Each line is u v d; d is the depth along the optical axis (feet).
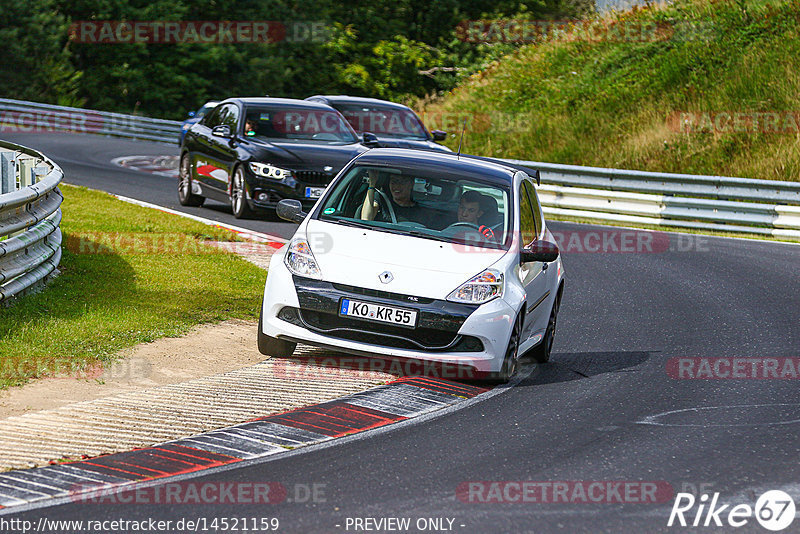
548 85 397.19
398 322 92.99
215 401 84.94
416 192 105.19
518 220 104.27
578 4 628.28
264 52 596.70
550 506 64.08
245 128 199.11
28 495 62.64
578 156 336.90
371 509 62.34
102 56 561.84
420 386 94.38
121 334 101.96
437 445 76.59
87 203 195.11
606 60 391.65
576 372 104.68
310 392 89.81
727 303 147.02
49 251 118.93
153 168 306.76
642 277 169.58
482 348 94.22
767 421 86.69
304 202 190.49
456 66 603.26
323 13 626.23
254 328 112.88
